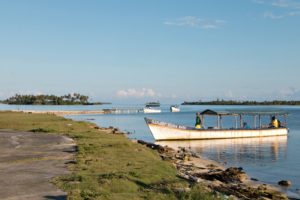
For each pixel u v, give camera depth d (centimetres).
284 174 3092
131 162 2247
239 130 6188
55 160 2270
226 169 3050
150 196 1421
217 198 1523
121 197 1372
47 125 5644
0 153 2595
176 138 5791
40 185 1561
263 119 13712
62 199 1345
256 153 4481
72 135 4100
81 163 2120
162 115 17438
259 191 2292
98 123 10362
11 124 5712
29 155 2491
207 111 6275
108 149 2808
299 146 5188
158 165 2238
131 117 14762
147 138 6212
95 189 1471
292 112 19925
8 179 1688
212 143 5566
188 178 2103
